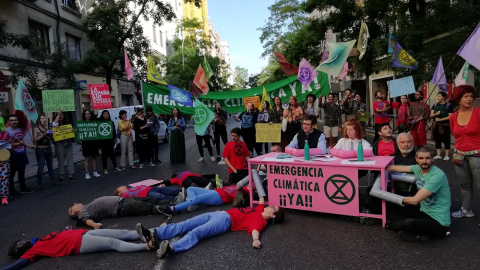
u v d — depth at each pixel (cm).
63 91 916
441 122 858
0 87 879
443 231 405
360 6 1488
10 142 780
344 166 467
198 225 457
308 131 611
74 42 2259
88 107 2308
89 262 400
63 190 815
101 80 2522
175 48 3988
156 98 1055
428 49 1115
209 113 805
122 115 1052
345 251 390
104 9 1867
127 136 1050
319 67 781
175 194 613
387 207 447
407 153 492
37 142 849
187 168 988
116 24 1888
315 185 493
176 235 449
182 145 1091
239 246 420
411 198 410
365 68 1573
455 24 1098
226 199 592
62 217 593
